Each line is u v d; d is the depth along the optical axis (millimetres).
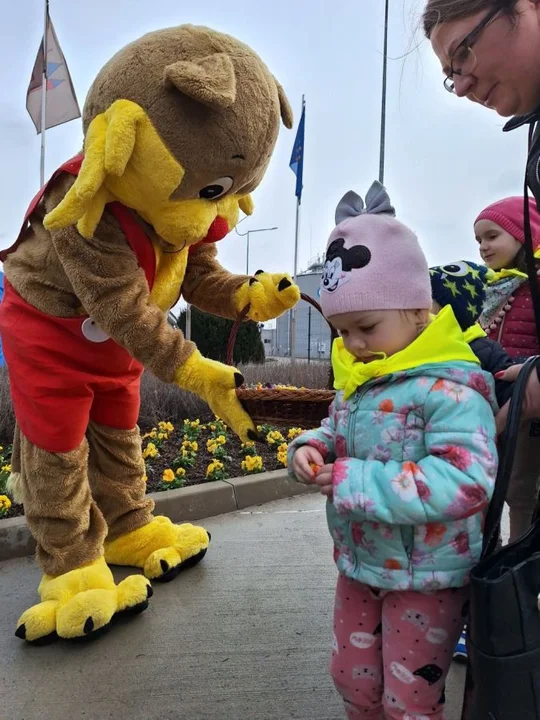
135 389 3141
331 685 2262
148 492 4164
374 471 1572
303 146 14219
